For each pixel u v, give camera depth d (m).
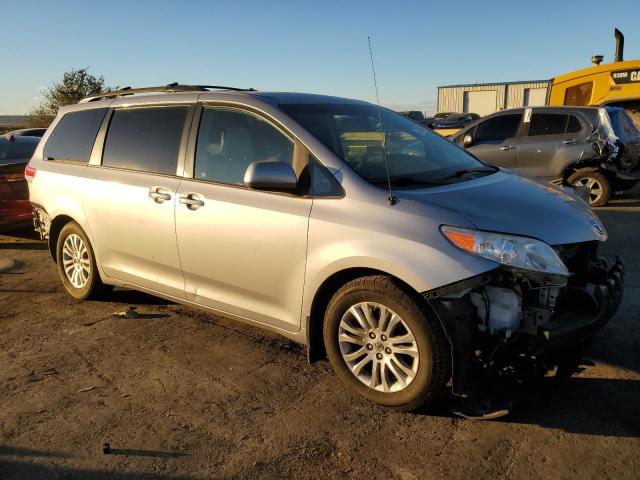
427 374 3.03
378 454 2.88
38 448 2.98
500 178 3.84
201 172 4.03
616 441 2.93
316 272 3.36
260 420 3.21
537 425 3.09
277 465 2.81
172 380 3.69
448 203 3.16
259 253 3.63
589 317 3.16
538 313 2.97
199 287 4.12
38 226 5.55
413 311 3.02
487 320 3.02
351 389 3.50
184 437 3.05
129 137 4.61
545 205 3.36
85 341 4.34
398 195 3.22
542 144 9.80
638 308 4.69
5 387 3.63
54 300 5.36
